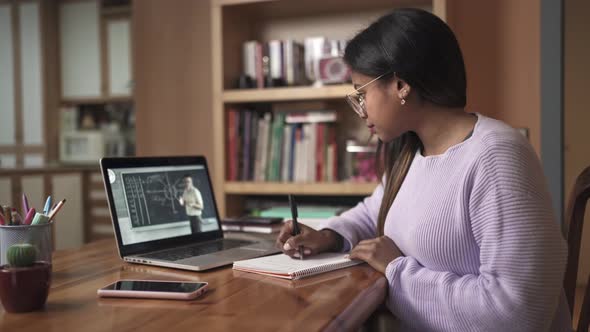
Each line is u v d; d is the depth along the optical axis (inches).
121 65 225.8
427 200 43.6
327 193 91.7
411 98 44.2
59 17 234.1
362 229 54.0
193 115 114.7
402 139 51.1
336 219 54.0
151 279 39.8
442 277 40.2
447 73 43.3
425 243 43.0
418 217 43.9
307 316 29.8
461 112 45.7
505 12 92.7
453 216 41.6
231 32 98.6
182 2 114.6
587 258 98.2
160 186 53.0
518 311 36.8
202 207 57.0
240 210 102.0
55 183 171.9
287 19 104.0
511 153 39.4
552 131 89.2
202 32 113.3
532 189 38.4
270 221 63.9
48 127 233.5
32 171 160.2
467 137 44.1
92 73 230.7
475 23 94.4
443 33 43.4
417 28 42.8
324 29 101.8
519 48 92.2
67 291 36.3
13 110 236.4
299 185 93.0
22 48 233.6
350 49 45.9
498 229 38.1
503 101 93.4
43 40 229.9
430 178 44.2
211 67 112.9
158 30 116.6
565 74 97.5
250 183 95.4
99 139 230.2
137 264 45.9
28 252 31.8
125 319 29.6
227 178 98.2
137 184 50.7
